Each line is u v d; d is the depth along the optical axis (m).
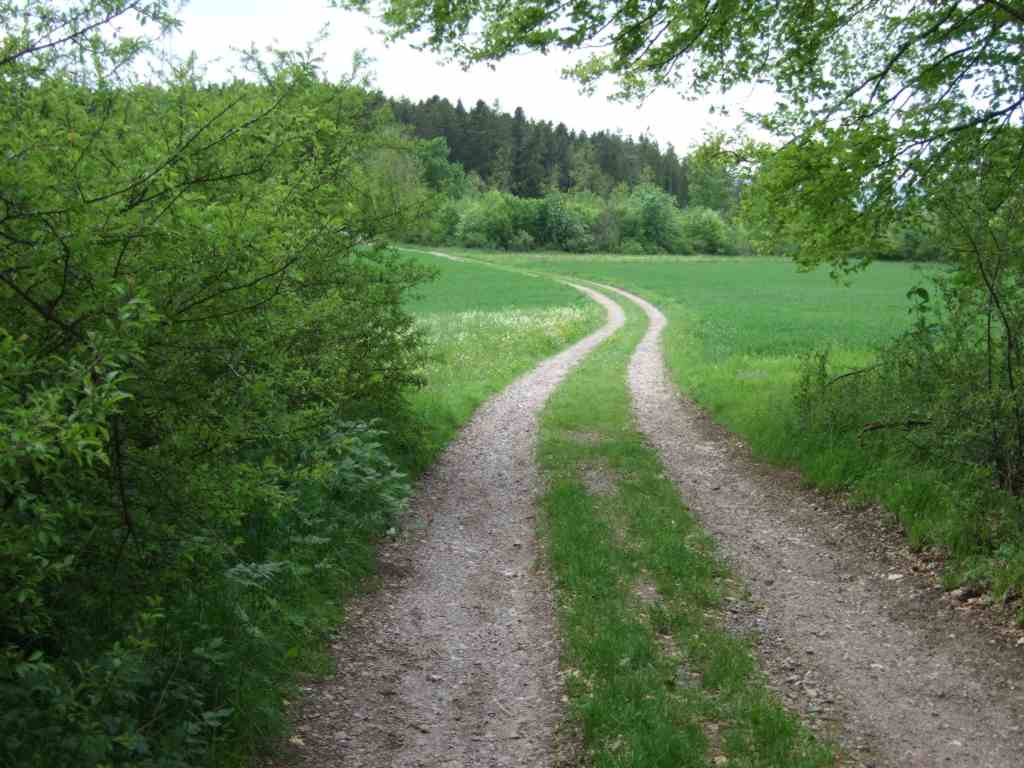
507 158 143.25
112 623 4.57
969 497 8.38
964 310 9.54
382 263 10.77
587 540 8.91
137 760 4.07
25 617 3.68
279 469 4.79
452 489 11.42
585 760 4.93
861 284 72.12
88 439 2.67
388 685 5.96
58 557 4.02
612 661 6.10
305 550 7.49
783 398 15.78
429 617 7.25
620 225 125.50
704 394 18.64
